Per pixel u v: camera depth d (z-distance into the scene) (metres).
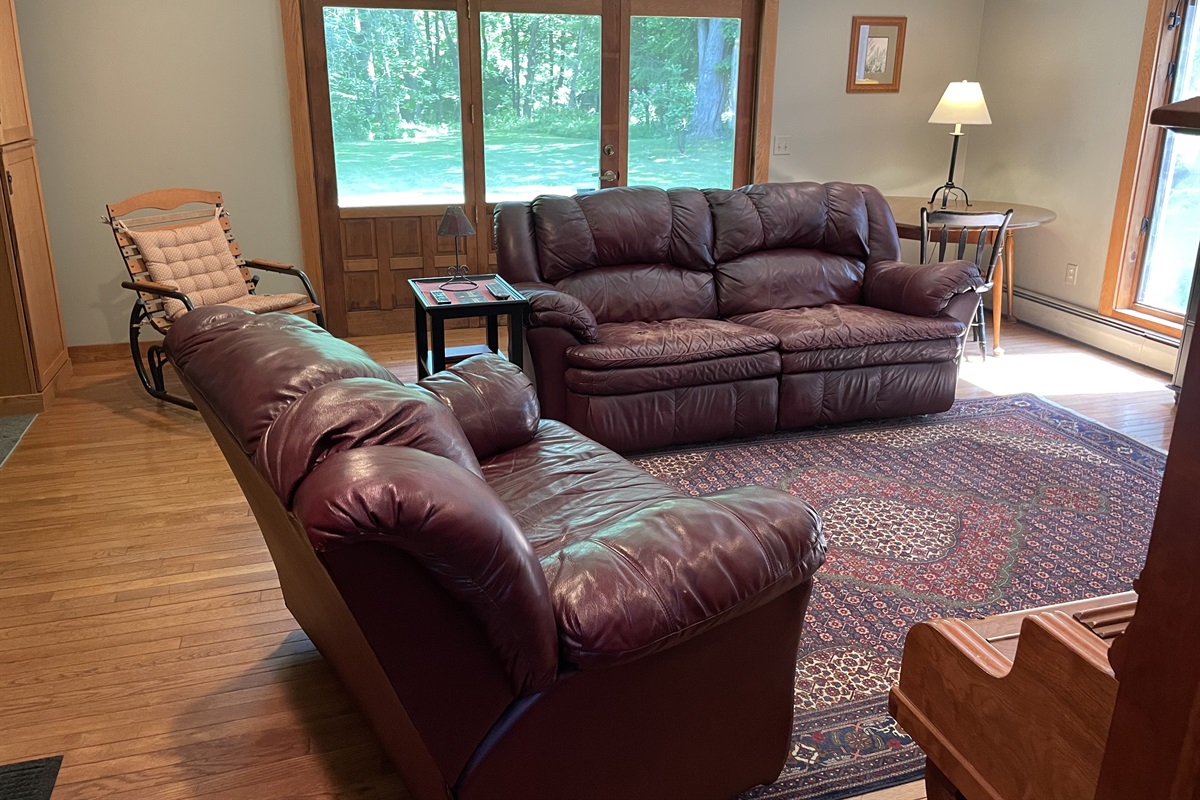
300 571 1.70
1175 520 0.69
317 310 4.47
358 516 1.13
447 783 1.44
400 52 4.93
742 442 3.77
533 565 1.34
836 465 3.51
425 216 5.22
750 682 1.72
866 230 4.32
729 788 1.80
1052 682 1.12
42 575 2.70
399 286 5.30
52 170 4.59
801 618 1.77
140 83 4.61
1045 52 5.32
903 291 4.04
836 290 4.27
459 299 3.47
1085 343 5.17
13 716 2.10
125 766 1.94
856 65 5.66
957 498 3.22
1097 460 3.55
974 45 5.87
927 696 1.38
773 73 5.47
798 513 1.70
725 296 4.12
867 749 2.00
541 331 3.46
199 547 2.88
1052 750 1.13
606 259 3.98
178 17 4.58
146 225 4.59
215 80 4.71
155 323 4.08
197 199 4.53
